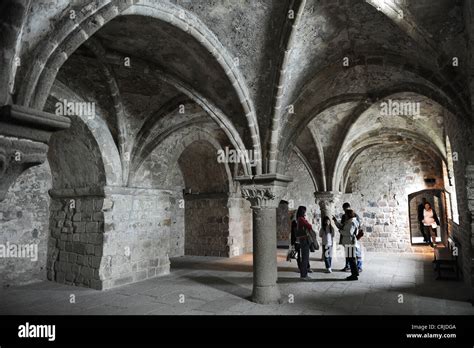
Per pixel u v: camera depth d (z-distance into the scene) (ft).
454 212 27.50
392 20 13.39
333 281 22.07
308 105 20.12
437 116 25.68
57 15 9.27
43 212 24.20
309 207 41.09
